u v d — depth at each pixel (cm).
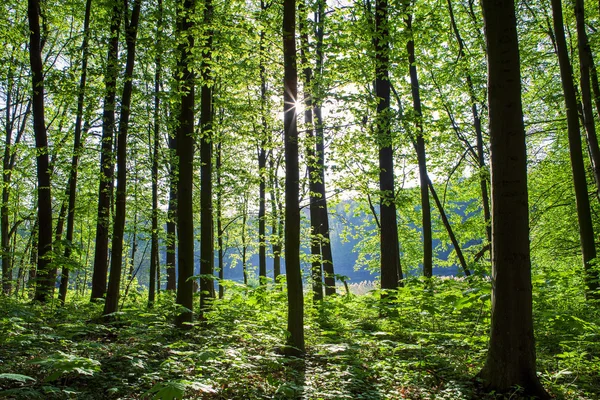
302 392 518
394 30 905
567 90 1148
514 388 530
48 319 946
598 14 1453
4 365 559
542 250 2009
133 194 1405
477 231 2159
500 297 552
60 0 1530
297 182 724
